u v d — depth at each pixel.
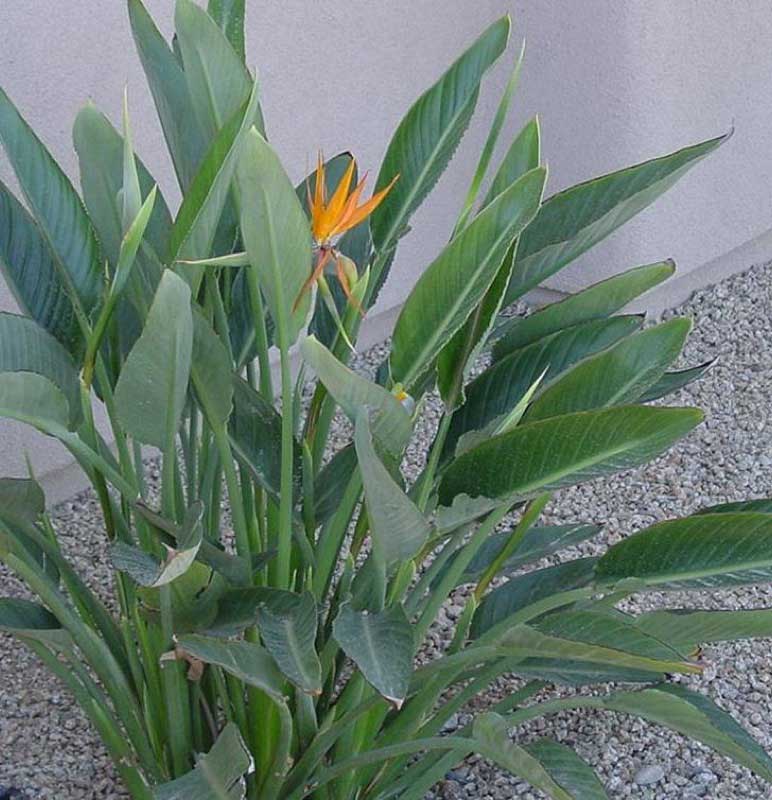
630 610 3.56
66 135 3.54
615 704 2.53
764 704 3.31
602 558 2.59
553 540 3.01
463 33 4.56
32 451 3.68
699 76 4.65
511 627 2.55
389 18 4.22
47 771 3.09
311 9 3.97
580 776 2.64
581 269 4.86
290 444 2.43
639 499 3.96
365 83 4.23
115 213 2.53
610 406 2.44
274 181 2.13
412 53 4.36
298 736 2.65
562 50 4.58
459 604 3.53
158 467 3.93
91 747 3.15
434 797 3.06
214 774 2.39
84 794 3.05
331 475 2.64
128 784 2.78
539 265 2.63
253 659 2.37
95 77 3.58
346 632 2.36
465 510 2.42
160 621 2.50
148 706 2.70
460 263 2.32
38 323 2.59
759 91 4.98
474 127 4.79
